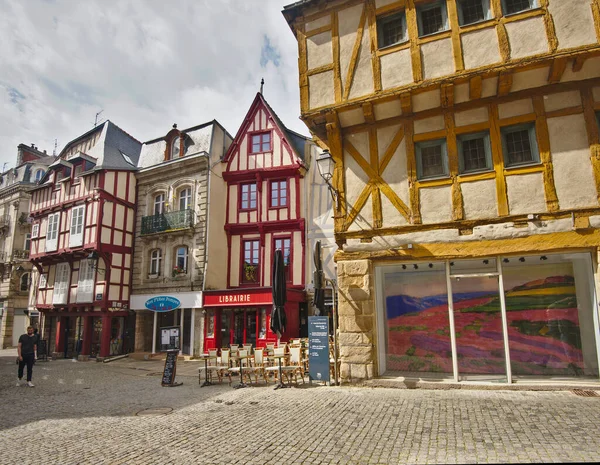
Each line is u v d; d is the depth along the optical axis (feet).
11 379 36.52
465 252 23.85
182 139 60.70
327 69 27.96
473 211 24.03
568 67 22.36
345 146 27.81
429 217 24.91
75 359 59.31
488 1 24.61
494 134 24.21
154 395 26.89
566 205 22.36
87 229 59.93
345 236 26.50
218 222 56.59
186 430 17.57
